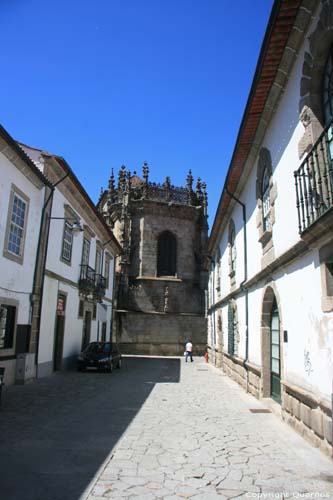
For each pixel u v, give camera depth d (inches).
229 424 320.8
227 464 218.4
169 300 1412.4
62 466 209.2
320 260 248.8
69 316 757.3
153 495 173.8
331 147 251.1
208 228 1542.8
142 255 1439.5
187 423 322.7
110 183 1616.6
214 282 1002.7
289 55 306.2
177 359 1197.7
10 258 507.5
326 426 235.8
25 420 318.0
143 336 1349.7
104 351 772.0
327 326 240.1
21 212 543.5
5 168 488.1
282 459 227.6
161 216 1489.9
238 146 453.4
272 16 277.7
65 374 673.0
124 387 538.6
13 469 202.2
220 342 861.8
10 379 515.8
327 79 263.1
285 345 333.4
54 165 635.5
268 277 397.7
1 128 431.8
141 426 308.3
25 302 558.3
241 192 560.7
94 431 288.0
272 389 417.7
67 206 714.2
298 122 302.2
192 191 1569.9
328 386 236.2
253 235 478.3
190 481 191.6
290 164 322.0
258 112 385.7
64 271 719.1
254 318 472.4
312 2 261.1
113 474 199.2
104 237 1071.6
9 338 519.5
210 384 591.8
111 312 1259.8
